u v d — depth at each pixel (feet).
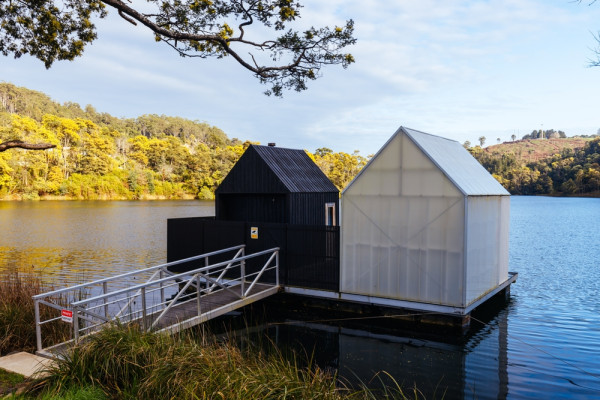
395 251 33.27
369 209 34.35
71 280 50.06
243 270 34.01
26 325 23.25
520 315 37.81
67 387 16.55
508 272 45.34
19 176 250.37
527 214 186.39
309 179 48.83
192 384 15.60
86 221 132.46
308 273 37.32
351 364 26.66
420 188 32.35
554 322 35.78
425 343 30.35
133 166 325.21
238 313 36.88
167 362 16.93
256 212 46.91
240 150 358.02
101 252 73.41
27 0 30.30
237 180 47.11
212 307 31.30
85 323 26.21
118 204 234.38
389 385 23.66
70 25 33.14
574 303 42.16
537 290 47.91
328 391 16.24
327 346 29.68
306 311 37.24
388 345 29.91
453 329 32.07
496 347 29.66
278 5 30.78
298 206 44.96
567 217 167.32
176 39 30.25
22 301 25.89
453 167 34.50
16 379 17.66
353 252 35.06
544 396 22.62
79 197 275.18
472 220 32.14
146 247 79.46
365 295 34.47
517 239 97.09
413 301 32.58
